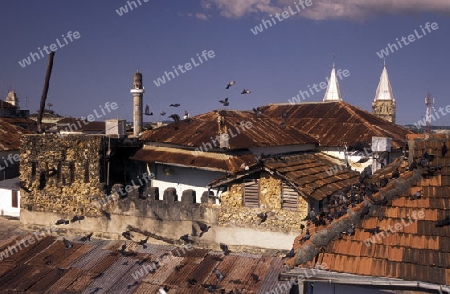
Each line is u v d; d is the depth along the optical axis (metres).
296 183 20.28
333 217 13.59
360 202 13.84
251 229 21.75
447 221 11.51
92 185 26.53
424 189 12.98
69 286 17.39
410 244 11.52
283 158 23.34
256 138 27.44
